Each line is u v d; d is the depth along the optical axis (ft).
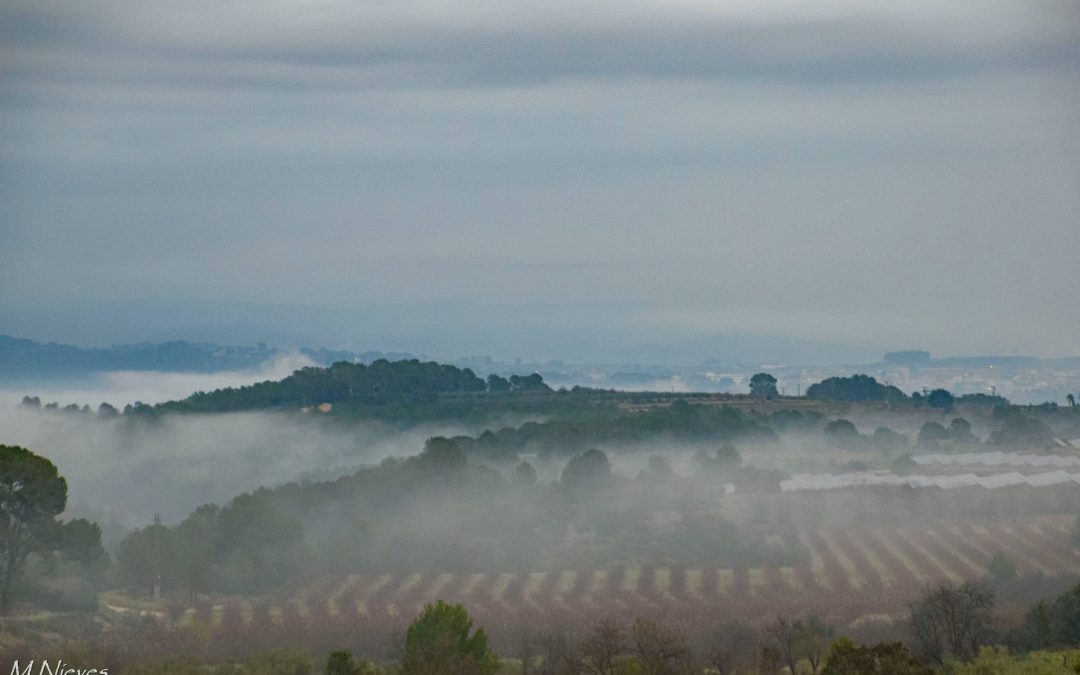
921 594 530.27
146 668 421.59
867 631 483.10
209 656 464.65
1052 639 437.99
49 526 521.65
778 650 442.50
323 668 443.32
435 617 426.92
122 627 502.79
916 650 442.09
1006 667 392.68
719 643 459.73
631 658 428.97
